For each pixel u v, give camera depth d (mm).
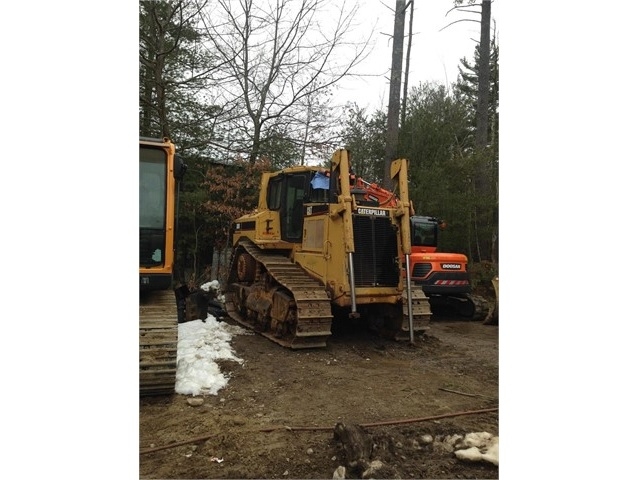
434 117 17984
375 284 6930
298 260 7719
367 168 19047
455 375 5770
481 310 10602
